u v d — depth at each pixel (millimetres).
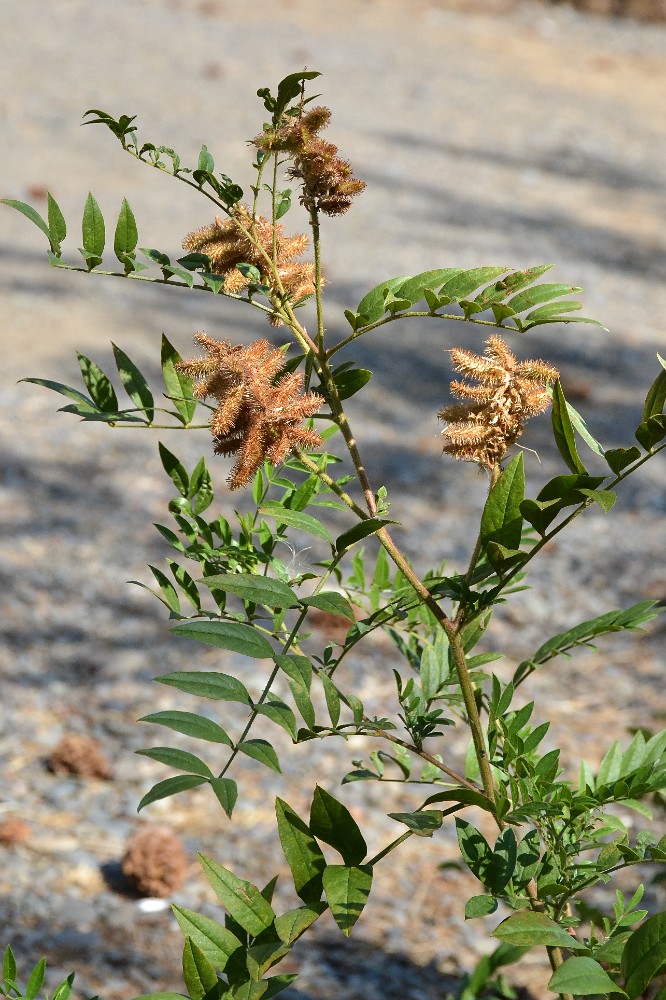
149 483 6727
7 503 6320
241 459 1479
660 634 5406
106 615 5375
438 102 16688
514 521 1521
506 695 1767
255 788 4262
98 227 1660
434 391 8320
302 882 1507
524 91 18000
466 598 1617
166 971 3279
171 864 3625
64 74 14977
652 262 11484
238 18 20188
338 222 11492
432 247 11070
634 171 14688
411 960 3422
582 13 23562
